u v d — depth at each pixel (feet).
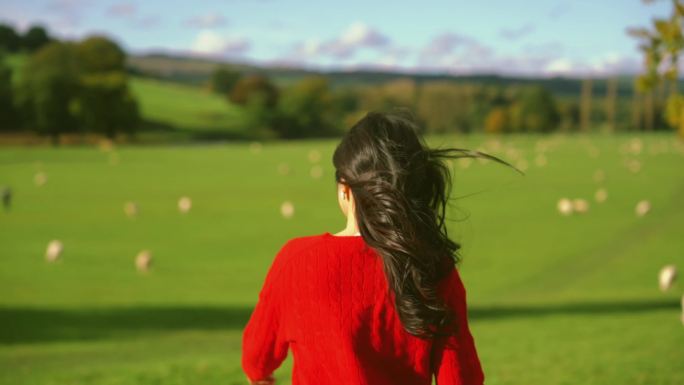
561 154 235.20
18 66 594.65
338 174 7.41
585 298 58.08
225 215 112.57
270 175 172.24
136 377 27.91
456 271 7.34
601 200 134.00
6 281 65.87
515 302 57.26
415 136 7.37
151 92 636.48
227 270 73.56
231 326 48.52
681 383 25.52
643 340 35.17
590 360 30.32
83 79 411.34
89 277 68.59
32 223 100.99
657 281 67.62
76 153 236.43
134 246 86.17
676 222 108.68
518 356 32.27
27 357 36.22
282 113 551.59
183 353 38.24
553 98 578.25
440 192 7.44
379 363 6.90
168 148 274.57
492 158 7.41
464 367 7.13
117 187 144.46
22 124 418.51
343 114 595.06
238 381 27.04
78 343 41.81
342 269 6.97
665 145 282.36
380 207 6.93
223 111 588.50
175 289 63.87
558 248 88.38
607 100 595.47
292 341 7.09
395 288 6.82
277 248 87.10
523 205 127.13
